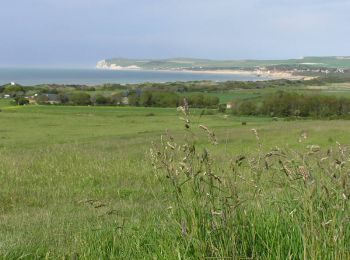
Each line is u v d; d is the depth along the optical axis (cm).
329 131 3328
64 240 618
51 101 10550
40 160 1819
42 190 1296
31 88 12850
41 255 558
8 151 2392
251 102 7719
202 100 8356
